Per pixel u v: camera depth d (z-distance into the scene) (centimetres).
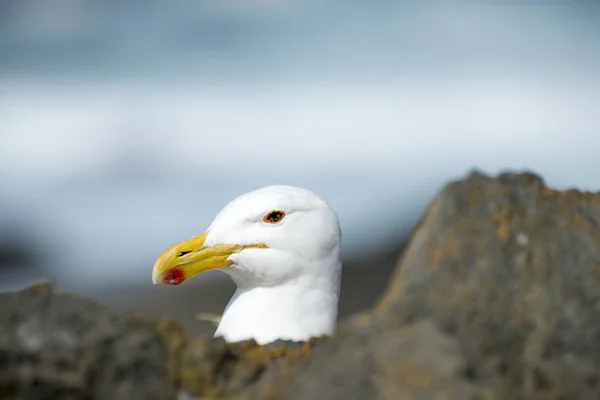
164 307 1822
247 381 523
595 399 497
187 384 516
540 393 502
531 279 532
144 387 507
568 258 539
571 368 505
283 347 624
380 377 485
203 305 1798
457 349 492
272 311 885
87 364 501
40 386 495
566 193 576
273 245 890
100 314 523
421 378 479
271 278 891
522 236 547
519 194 567
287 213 893
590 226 555
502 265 535
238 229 895
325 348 525
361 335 514
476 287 528
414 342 492
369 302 1783
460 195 563
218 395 515
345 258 2050
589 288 527
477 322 515
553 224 554
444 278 532
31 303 525
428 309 522
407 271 545
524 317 520
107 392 503
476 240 544
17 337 506
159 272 894
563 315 518
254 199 899
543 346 511
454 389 474
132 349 509
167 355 520
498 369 505
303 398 493
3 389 495
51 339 508
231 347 577
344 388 486
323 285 904
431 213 570
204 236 905
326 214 903
